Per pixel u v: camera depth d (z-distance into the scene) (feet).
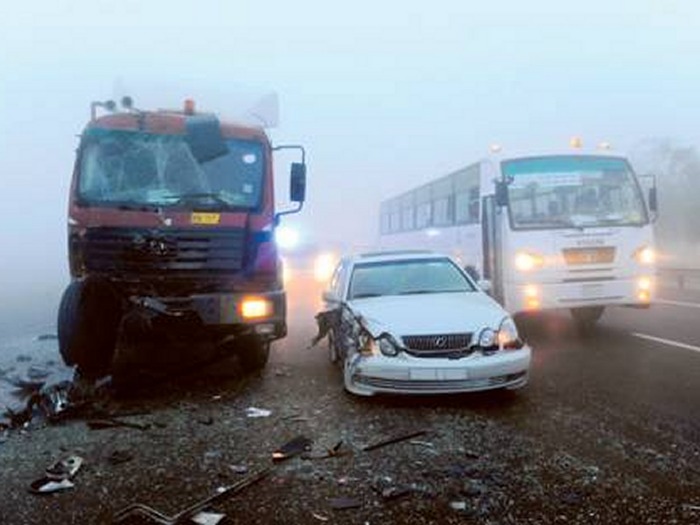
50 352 37.65
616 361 30.55
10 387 29.35
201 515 14.60
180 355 33.22
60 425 22.36
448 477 16.61
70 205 27.40
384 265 31.30
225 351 30.48
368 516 14.47
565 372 28.45
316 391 26.35
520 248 37.14
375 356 23.70
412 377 23.03
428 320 24.12
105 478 17.13
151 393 26.61
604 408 22.36
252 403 24.71
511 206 37.60
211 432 21.06
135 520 14.48
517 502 14.96
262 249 27.73
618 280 37.17
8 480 17.21
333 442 19.72
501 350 23.71
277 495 15.75
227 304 26.35
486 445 18.99
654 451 17.88
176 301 26.07
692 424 20.18
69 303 25.98
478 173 44.11
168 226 26.71
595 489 15.49
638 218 38.06
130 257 26.63
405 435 20.07
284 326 27.40
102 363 26.66
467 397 24.64
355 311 26.21
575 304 36.88
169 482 16.78
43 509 15.24
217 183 27.76
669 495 15.01
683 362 29.76
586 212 37.86
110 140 27.63
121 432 21.30
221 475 17.12
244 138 28.40
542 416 21.72
